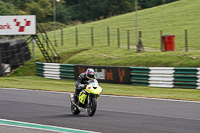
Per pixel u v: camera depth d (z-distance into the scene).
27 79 59.50
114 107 29.98
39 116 25.19
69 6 191.62
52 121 23.12
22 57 73.44
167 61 60.41
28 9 169.62
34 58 78.88
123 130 20.19
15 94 38.91
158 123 22.48
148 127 21.12
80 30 119.44
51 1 183.00
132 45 83.06
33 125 21.75
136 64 62.78
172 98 35.78
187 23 104.19
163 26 106.00
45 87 47.53
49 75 61.91
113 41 90.88
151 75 48.97
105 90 44.56
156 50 73.31
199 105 31.17
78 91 26.06
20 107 29.69
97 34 106.00
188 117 24.97
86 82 25.75
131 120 23.58
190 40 82.94
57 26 170.12
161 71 48.16
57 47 88.75
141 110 28.31
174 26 103.19
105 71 53.91
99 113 26.73
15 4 167.38
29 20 74.19
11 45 68.50
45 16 176.38
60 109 28.92
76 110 25.92
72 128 20.75
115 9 179.38
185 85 46.00
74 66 57.59
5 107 29.59
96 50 78.19
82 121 23.11
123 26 115.50
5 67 64.75
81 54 76.06
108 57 70.06
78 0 193.62
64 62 73.31
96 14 184.75
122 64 64.38
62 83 53.28
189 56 60.69
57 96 37.50
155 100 34.41
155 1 181.25
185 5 133.12
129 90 44.62
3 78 60.22
